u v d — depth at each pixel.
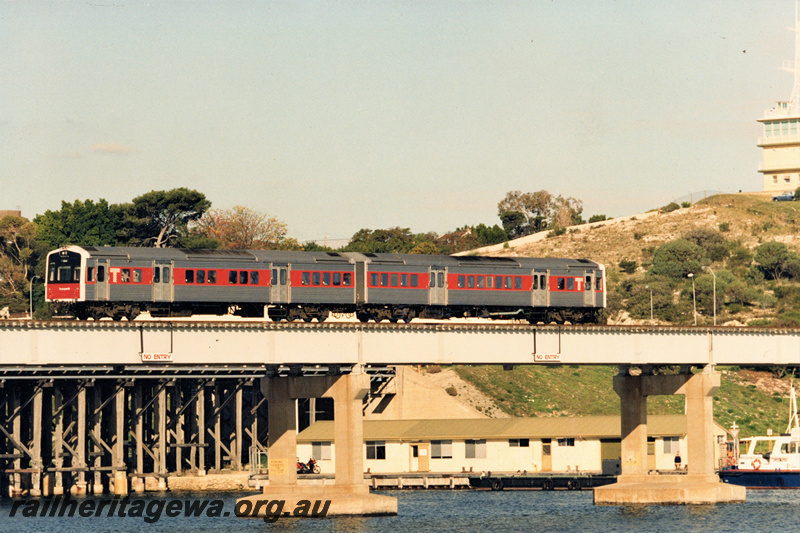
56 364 121.38
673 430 188.12
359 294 154.75
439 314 161.00
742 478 178.75
